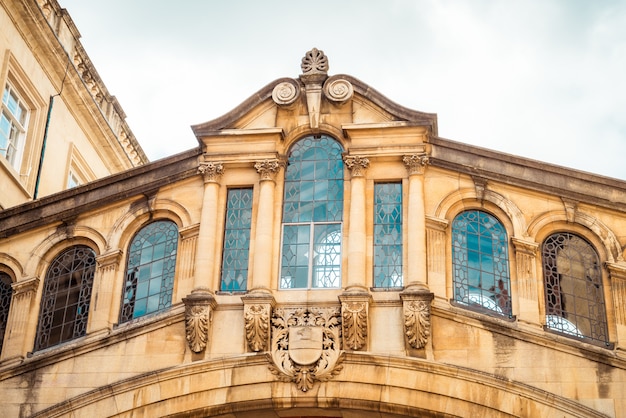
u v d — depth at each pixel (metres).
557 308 17.28
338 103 18.92
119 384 17.52
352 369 17.02
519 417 16.33
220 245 18.42
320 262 18.11
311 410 17.33
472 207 18.27
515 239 17.64
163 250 18.83
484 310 17.41
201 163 19.00
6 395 17.89
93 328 18.23
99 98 27.95
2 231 19.38
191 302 17.58
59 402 17.64
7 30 23.28
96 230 19.16
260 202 18.38
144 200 19.22
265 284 17.64
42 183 24.78
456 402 16.59
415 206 17.91
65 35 25.92
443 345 16.98
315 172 18.89
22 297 18.89
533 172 18.05
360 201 18.14
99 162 28.52
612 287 17.19
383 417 17.14
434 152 18.48
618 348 16.66
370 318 17.30
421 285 17.23
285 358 17.17
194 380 17.36
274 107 19.22
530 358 16.69
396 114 18.67
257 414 17.47
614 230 17.56
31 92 24.53
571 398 16.30
